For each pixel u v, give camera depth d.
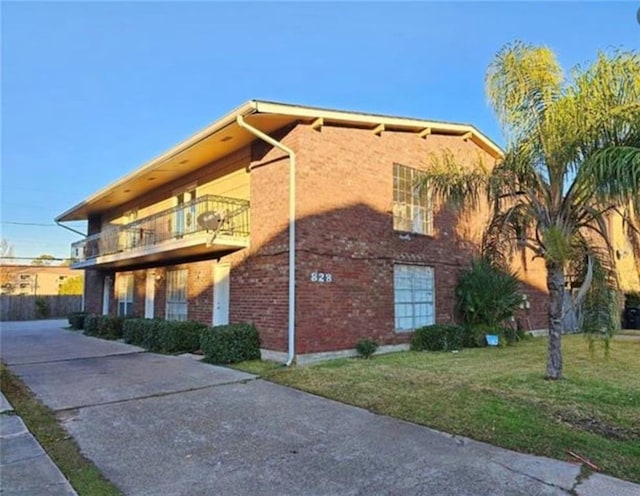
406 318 11.73
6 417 5.88
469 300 12.66
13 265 41.66
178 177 14.45
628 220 7.20
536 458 4.24
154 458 4.45
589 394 6.48
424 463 4.20
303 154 9.94
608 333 7.45
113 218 19.48
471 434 4.94
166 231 13.94
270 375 8.25
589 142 6.60
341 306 10.26
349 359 9.87
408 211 12.11
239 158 11.73
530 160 7.44
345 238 10.51
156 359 10.42
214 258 12.41
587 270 7.47
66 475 4.05
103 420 5.72
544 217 7.49
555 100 7.28
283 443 4.82
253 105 9.12
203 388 7.40
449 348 11.48
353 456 4.42
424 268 12.36
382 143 11.59
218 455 4.51
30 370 9.18
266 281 10.33
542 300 16.52
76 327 19.23
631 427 5.07
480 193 8.81
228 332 9.70
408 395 6.60
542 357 10.14
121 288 18.09
